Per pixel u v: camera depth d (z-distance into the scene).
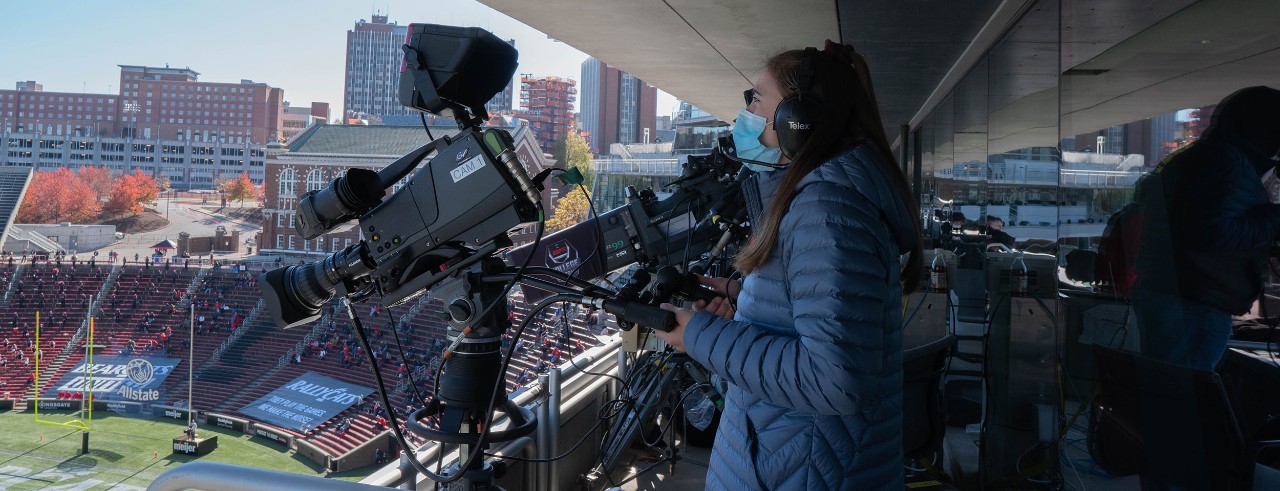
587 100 103.75
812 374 0.87
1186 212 1.50
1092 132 2.01
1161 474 1.64
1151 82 1.63
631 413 2.88
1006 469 2.82
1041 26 2.50
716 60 5.11
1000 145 3.08
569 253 3.31
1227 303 1.35
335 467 19.02
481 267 1.38
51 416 19.55
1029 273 2.60
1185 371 1.54
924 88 4.57
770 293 1.03
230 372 28.66
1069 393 2.24
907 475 3.09
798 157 1.02
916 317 4.23
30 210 39.97
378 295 1.46
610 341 3.19
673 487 2.88
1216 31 1.35
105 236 42.22
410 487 1.50
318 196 1.43
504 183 1.30
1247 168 1.29
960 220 3.91
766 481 1.02
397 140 35.28
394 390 22.55
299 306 1.50
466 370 1.37
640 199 2.88
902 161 5.81
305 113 60.81
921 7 2.96
